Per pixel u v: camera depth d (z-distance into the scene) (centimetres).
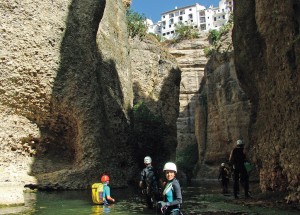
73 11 1919
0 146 1612
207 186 2403
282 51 1278
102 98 1927
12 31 1702
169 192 624
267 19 1448
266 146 1402
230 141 4084
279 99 1290
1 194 1036
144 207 1038
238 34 1908
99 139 1745
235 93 3981
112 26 2620
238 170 1260
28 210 955
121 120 2159
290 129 1159
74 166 1698
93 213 910
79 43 1880
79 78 1802
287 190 1184
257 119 1630
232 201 1189
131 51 3881
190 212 937
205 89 5269
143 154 2633
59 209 980
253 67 1739
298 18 1188
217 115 4416
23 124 1700
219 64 4450
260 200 1166
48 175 1587
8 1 1714
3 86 1656
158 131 2792
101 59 2225
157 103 3831
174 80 4069
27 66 1706
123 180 1814
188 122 6150
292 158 1121
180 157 5328
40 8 1791
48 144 1759
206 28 13288
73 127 1784
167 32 14250
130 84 2744
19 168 1614
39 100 1733
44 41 1762
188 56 6444
